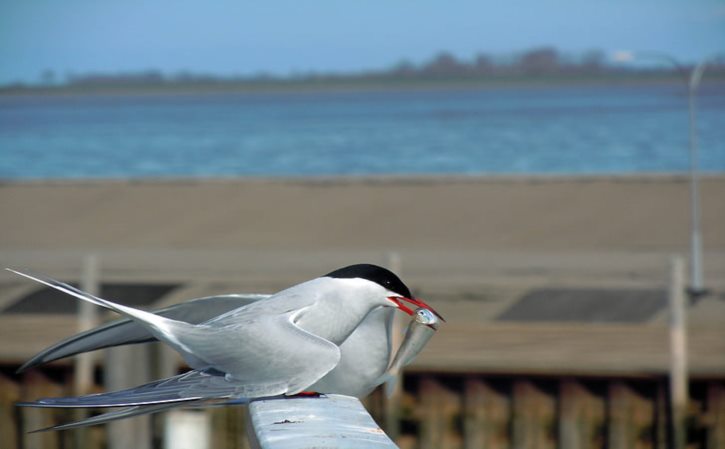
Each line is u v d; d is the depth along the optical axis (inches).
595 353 577.9
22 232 1007.0
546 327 640.4
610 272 790.5
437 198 1122.0
